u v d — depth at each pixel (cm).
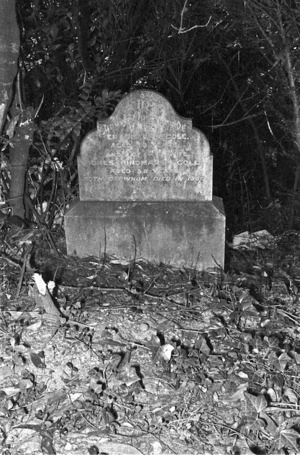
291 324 446
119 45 698
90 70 667
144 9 732
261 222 782
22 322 436
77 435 340
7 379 381
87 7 669
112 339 416
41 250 544
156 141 506
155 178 516
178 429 345
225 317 448
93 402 362
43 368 388
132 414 354
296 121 662
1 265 518
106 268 515
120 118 503
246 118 787
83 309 453
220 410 357
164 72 766
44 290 436
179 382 377
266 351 407
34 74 629
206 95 841
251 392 370
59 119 549
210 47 786
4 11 474
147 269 517
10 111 535
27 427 346
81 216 521
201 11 733
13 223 546
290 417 353
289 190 784
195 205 515
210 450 330
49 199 608
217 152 871
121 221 518
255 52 779
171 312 451
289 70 639
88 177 520
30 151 603
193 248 520
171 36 746
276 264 577
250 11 643
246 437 339
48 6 642
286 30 627
